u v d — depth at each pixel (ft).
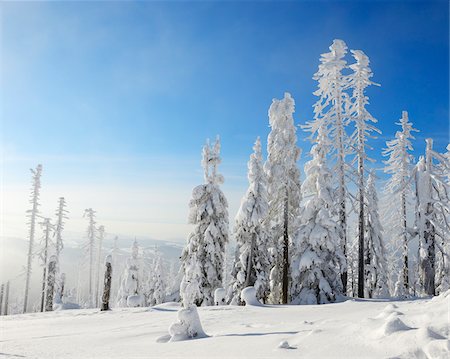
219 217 92.99
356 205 80.84
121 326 49.42
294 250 80.53
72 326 54.75
